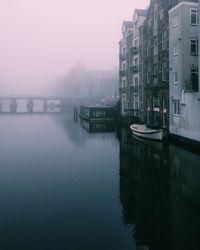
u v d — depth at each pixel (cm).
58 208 1497
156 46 3856
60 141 3591
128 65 5222
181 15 3041
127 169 2219
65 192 1736
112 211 1454
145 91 4309
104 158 2614
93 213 1431
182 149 2823
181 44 3055
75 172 2169
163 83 3619
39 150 3030
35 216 1402
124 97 5481
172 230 1246
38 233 1234
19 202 1580
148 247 1120
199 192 1689
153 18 3944
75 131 4538
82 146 3234
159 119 3788
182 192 1692
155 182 1881
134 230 1259
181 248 1109
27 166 2362
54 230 1262
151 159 2480
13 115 7988
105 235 1213
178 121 3158
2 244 1149
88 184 1883
